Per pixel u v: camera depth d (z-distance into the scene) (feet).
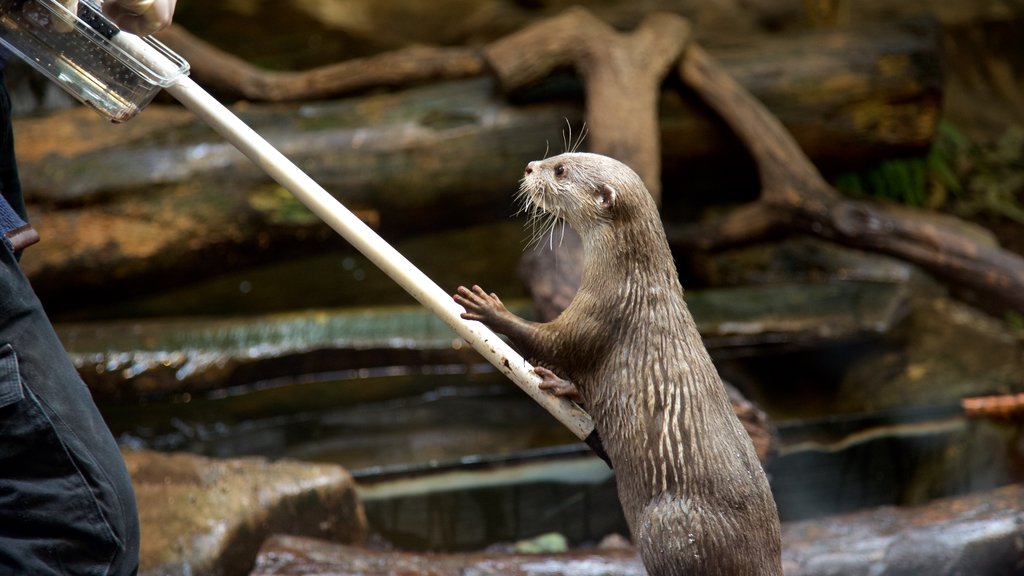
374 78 51.83
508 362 18.30
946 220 51.70
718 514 17.16
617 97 43.98
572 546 32.65
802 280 50.24
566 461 36.63
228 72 51.19
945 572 26.04
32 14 16.47
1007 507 27.96
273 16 79.46
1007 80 72.18
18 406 15.65
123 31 16.78
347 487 30.04
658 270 18.85
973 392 40.04
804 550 26.61
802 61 50.80
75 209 45.06
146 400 41.50
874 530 27.53
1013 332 45.01
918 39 51.65
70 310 46.80
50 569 16.12
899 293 45.85
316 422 40.19
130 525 17.02
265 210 47.01
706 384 18.01
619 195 19.02
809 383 41.27
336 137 47.91
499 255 52.42
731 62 50.85
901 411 39.01
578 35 46.32
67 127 47.88
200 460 30.40
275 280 51.03
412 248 53.31
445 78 52.54
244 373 42.37
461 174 48.32
